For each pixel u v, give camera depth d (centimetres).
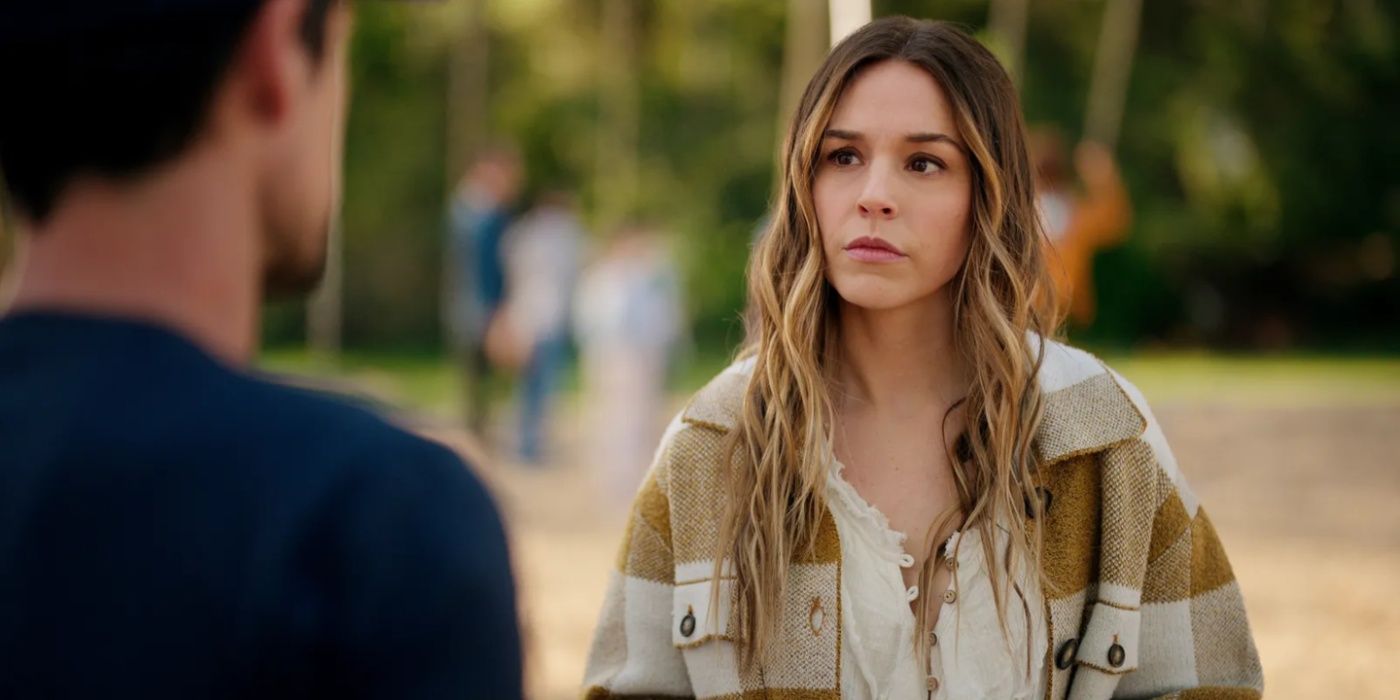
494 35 2573
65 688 101
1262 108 2609
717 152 2630
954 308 213
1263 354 2573
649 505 224
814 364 209
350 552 105
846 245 204
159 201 109
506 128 2597
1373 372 2014
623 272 1102
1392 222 2641
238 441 107
